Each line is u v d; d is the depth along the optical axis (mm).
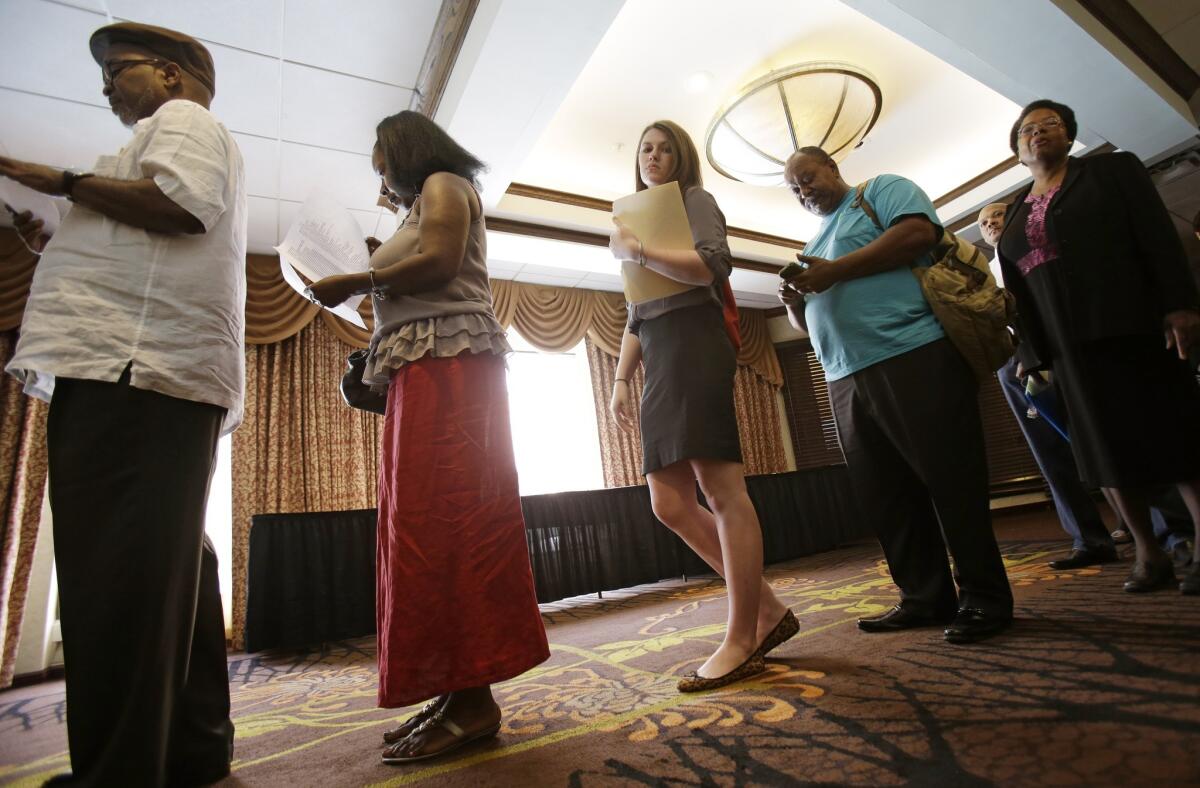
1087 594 1477
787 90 3959
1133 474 1372
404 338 1046
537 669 1672
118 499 790
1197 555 1337
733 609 1193
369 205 4234
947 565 1426
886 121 4781
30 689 3059
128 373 824
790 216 6023
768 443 7023
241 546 4086
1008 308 1324
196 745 970
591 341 6293
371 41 2979
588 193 5113
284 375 4594
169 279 884
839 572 3172
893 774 654
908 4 3076
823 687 1015
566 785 760
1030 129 1650
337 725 1348
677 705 1052
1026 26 3250
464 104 3268
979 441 1297
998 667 980
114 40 1052
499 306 5617
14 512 3420
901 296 1384
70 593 757
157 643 782
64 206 1008
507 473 1064
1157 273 1396
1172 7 3715
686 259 1216
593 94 4059
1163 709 708
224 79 3047
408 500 977
